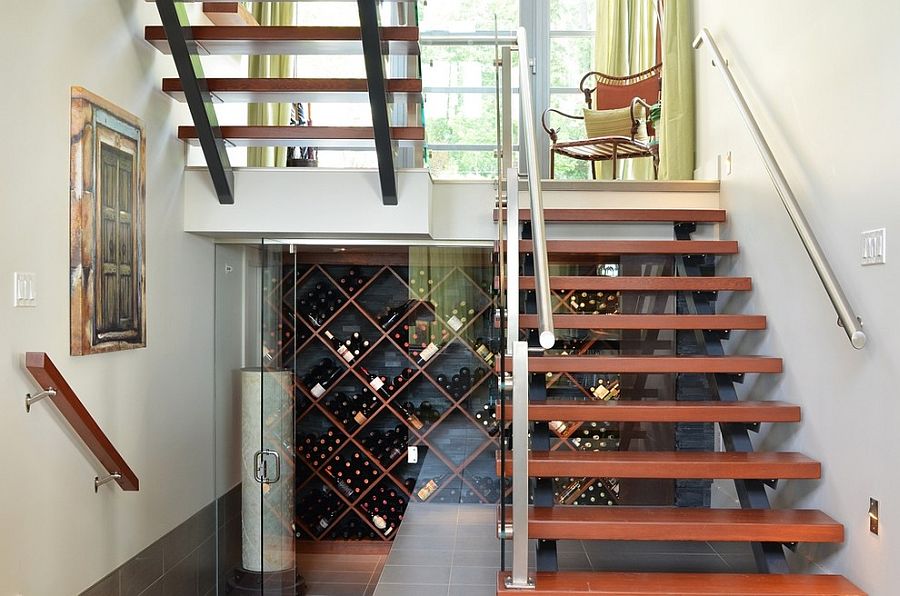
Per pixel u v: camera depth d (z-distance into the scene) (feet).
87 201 11.23
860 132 10.55
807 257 12.08
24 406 9.88
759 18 14.38
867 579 10.02
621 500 15.42
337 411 20.01
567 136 23.48
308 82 13.71
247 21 15.97
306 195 15.21
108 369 12.27
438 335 18.16
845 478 10.68
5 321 9.52
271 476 17.30
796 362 12.39
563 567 12.17
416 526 16.63
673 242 15.06
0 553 9.36
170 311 14.75
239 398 17.49
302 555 20.49
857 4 10.69
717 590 9.55
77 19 11.30
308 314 19.47
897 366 9.51
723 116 16.39
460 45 19.35
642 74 20.57
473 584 13.01
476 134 19.22
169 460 14.73
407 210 15.19
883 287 9.88
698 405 12.25
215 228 15.29
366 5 12.16
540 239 9.91
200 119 13.73
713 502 15.56
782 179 11.37
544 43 23.39
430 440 17.99
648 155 18.94
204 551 16.57
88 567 11.55
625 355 15.74
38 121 10.25
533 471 11.14
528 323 13.32
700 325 13.55
